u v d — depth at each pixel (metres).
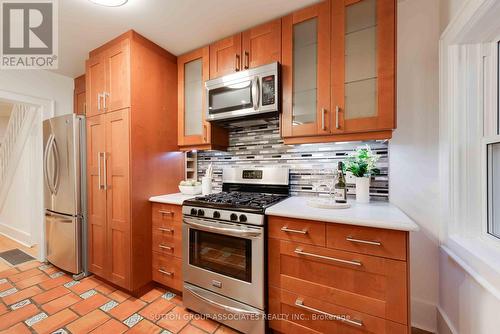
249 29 1.79
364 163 1.52
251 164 2.15
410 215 1.53
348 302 1.16
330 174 1.79
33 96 2.47
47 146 2.31
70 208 2.12
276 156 2.03
